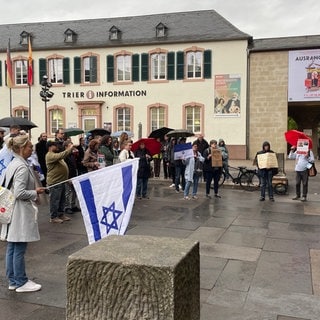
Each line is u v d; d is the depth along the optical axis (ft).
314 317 13.75
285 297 15.46
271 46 93.97
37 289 15.67
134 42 100.42
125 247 7.84
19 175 14.74
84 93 104.01
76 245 22.48
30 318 13.35
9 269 15.78
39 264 19.10
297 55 92.12
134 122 101.50
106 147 34.30
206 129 97.30
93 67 103.35
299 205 37.14
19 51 106.83
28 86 106.63
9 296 15.14
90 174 14.66
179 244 8.04
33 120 106.52
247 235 25.43
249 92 94.99
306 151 39.68
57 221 28.17
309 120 110.01
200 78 97.35
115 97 102.42
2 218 14.94
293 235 25.52
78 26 110.32
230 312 14.07
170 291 6.79
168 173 53.98
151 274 6.84
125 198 14.74
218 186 46.01
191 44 97.45
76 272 7.24
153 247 7.83
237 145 95.61
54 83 105.81
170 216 31.27
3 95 108.06
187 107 98.58
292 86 92.68
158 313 6.85
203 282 16.97
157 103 99.96
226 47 95.50
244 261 19.95
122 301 7.00
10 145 15.14
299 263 19.71
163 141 56.24
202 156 43.06
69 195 31.55
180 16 104.88
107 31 106.73
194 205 36.47
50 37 108.47
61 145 31.19
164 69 100.12
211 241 23.85
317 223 29.22
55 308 14.14
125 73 102.32
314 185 51.83
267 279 17.42
